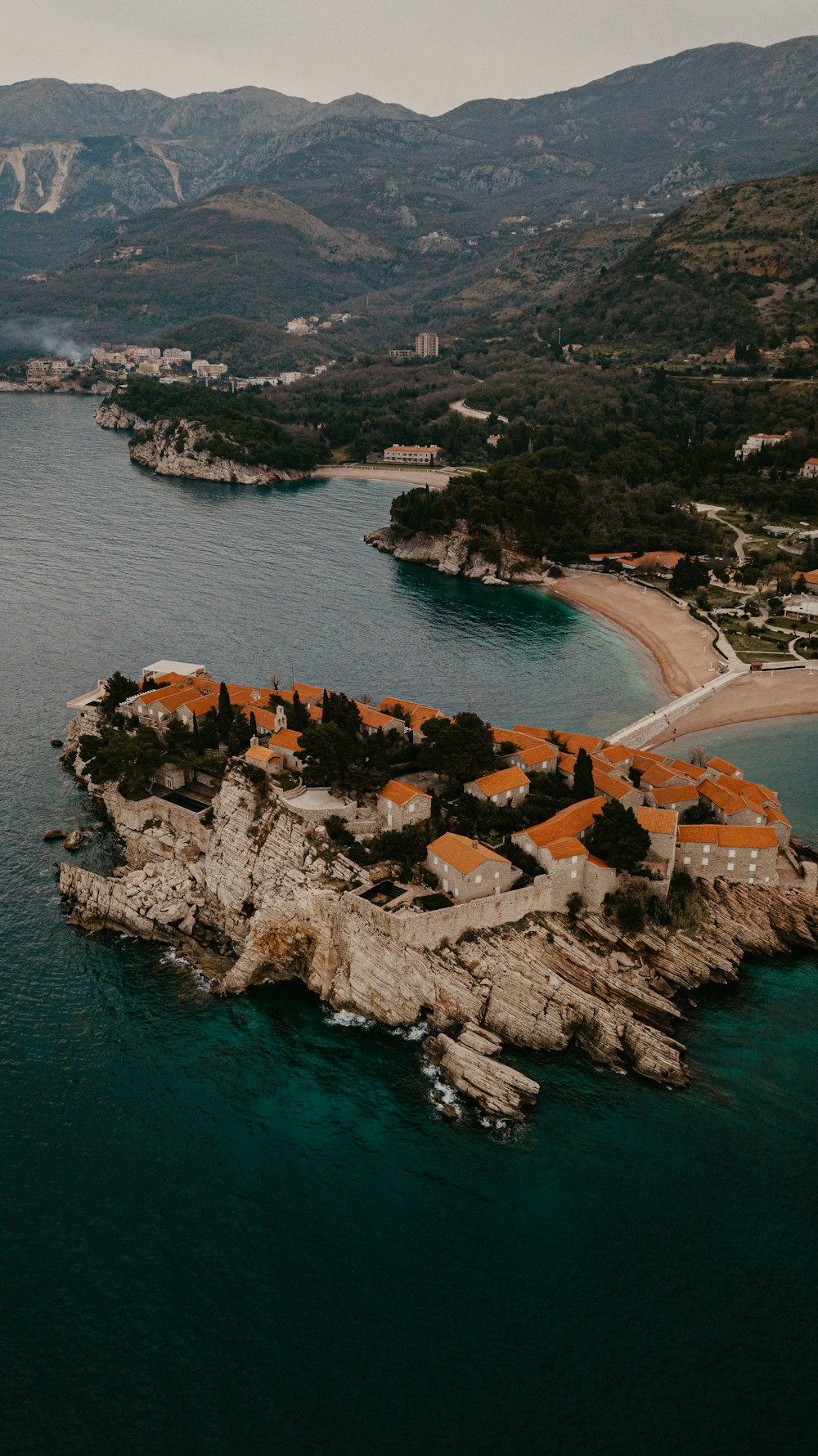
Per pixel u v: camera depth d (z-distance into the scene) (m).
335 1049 114.12
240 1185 97.44
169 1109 105.69
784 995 122.31
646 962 123.12
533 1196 96.38
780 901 133.75
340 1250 91.31
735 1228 93.19
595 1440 76.94
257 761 142.00
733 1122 104.50
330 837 130.25
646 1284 88.31
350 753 141.75
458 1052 110.00
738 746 190.00
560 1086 108.94
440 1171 98.94
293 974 125.06
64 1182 97.31
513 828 135.62
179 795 149.00
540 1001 115.81
